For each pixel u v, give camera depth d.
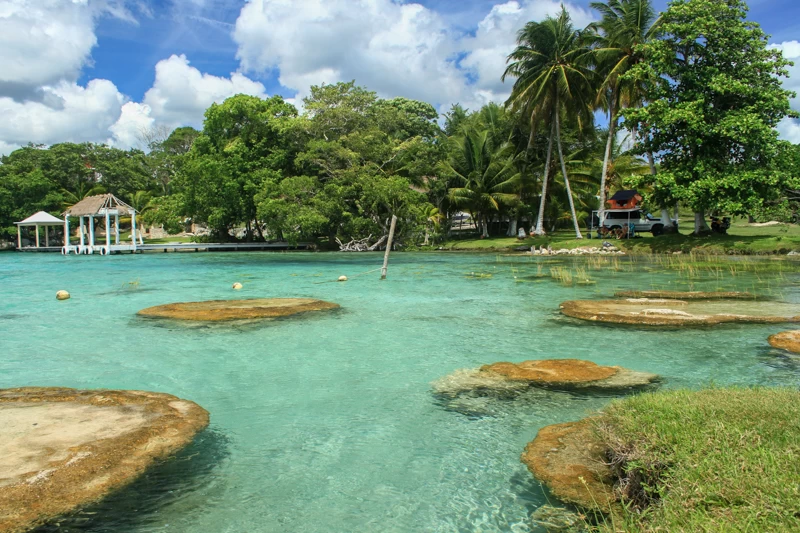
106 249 37.56
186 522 3.48
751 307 11.41
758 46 27.92
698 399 4.31
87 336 9.14
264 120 40.78
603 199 35.84
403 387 6.36
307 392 6.22
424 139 55.62
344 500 3.80
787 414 3.76
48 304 12.73
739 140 26.48
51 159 55.16
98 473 4.01
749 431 3.45
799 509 2.52
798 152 28.27
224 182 39.03
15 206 49.28
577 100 35.31
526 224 48.81
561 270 21.03
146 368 7.23
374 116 42.72
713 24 27.52
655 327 9.59
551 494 3.71
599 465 4.05
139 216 52.44
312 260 29.12
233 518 3.55
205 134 43.34
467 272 21.11
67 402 5.61
